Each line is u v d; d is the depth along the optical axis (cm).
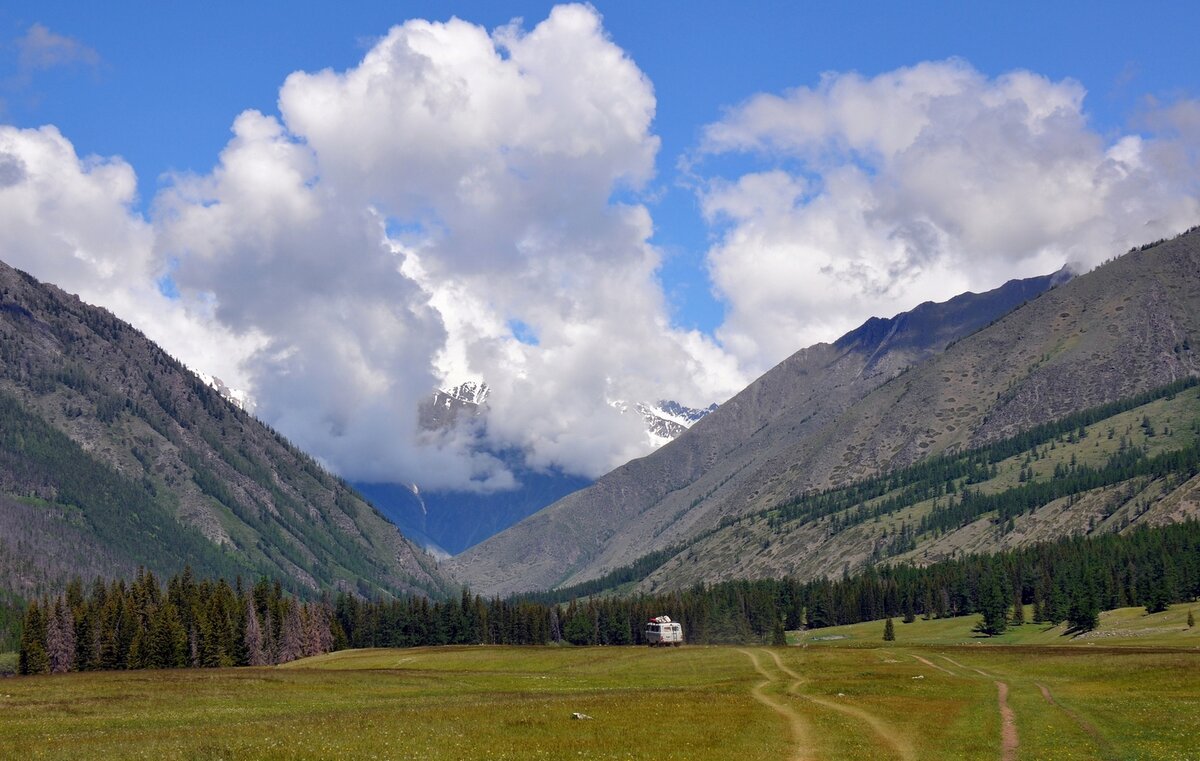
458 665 14950
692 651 14825
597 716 7381
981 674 10719
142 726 7956
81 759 5875
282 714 8612
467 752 5781
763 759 5516
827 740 6206
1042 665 11150
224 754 5831
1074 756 5538
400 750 5859
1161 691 8238
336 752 5797
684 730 6600
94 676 12925
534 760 5534
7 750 6288
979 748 5903
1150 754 5512
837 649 14438
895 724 6938
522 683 11588
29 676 13362
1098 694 8425
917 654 13350
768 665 12500
